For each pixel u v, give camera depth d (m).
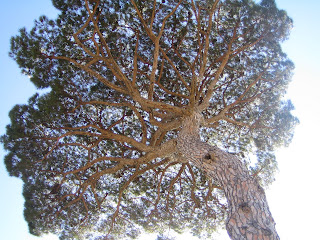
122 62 6.83
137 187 7.58
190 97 5.61
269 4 6.75
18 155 6.42
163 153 5.88
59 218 7.02
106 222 7.49
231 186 4.01
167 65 7.02
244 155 7.66
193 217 7.89
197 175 7.69
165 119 6.63
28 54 6.10
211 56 7.05
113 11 6.53
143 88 7.07
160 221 7.73
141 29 6.71
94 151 6.82
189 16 6.44
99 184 7.32
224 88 7.29
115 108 7.16
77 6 6.50
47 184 6.93
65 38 6.37
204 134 7.66
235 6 6.62
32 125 6.34
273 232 3.43
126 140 5.89
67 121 6.70
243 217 3.58
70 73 6.70
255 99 7.21
